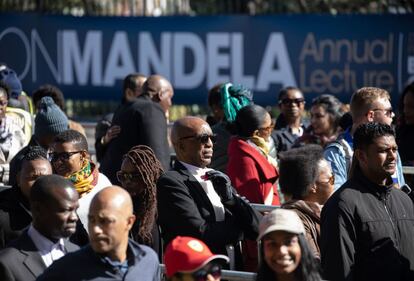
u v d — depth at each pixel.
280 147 22.97
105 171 19.41
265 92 29.83
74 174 14.69
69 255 11.77
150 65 30.84
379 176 13.11
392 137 13.11
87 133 30.48
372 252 12.81
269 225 11.27
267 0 31.00
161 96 20.80
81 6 32.56
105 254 11.62
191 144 14.58
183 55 30.48
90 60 31.36
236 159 16.62
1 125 19.50
